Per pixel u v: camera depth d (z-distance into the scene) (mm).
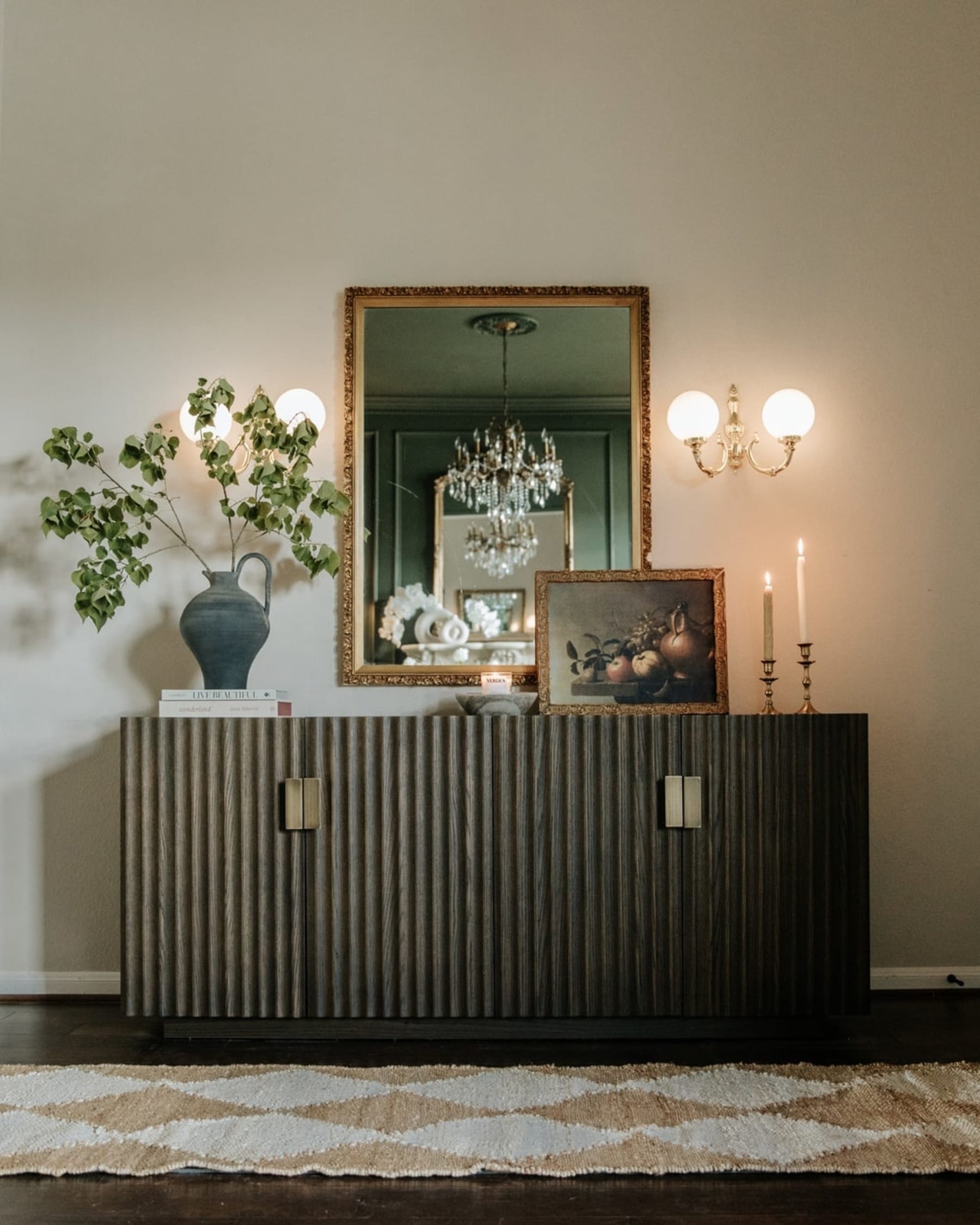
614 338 3098
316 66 3150
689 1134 1954
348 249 3121
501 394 3092
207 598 2787
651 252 3115
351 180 3129
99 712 3043
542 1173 1822
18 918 3023
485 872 2580
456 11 3154
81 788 3033
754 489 3068
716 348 3098
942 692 3027
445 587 3051
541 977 2562
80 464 3090
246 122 3141
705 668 2934
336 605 3053
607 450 3074
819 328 3098
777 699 3021
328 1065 2359
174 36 3148
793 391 2959
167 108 3143
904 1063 2357
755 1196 1756
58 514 2848
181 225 3125
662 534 3062
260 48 3150
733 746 2600
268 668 3043
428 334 3109
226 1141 1932
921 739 3020
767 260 3109
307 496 2928
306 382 3102
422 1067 2330
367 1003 2562
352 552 3043
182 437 3092
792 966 2568
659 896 2576
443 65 3150
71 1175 1835
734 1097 2129
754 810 2590
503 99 3145
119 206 3129
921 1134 1951
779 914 2576
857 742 2613
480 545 3061
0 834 3033
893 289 3100
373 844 2584
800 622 2832
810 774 2600
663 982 2562
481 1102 2105
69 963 3010
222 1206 1728
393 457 3082
